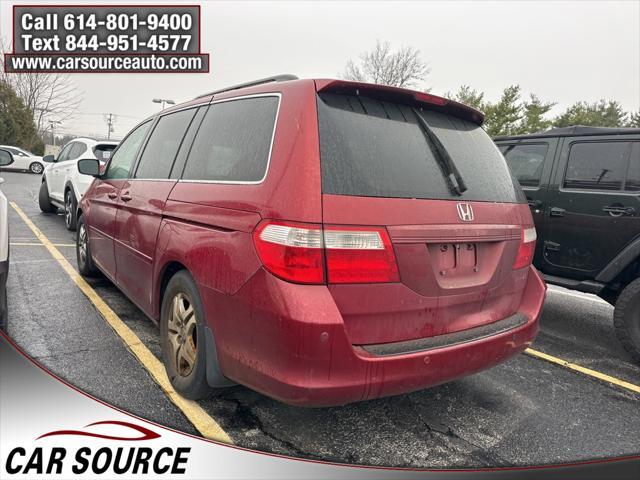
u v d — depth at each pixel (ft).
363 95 7.72
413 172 7.56
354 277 6.64
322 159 6.77
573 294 20.80
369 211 6.79
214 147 8.96
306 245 6.40
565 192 14.71
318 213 6.48
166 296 9.37
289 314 6.33
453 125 8.87
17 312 13.28
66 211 27.48
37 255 20.49
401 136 7.76
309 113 7.07
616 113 146.41
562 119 127.65
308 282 6.42
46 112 131.13
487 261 8.44
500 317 8.89
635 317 12.55
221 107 9.45
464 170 8.36
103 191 14.48
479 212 8.16
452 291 7.72
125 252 11.89
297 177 6.67
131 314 13.58
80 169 14.99
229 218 7.47
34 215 32.53
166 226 9.36
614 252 13.55
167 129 11.54
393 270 6.94
